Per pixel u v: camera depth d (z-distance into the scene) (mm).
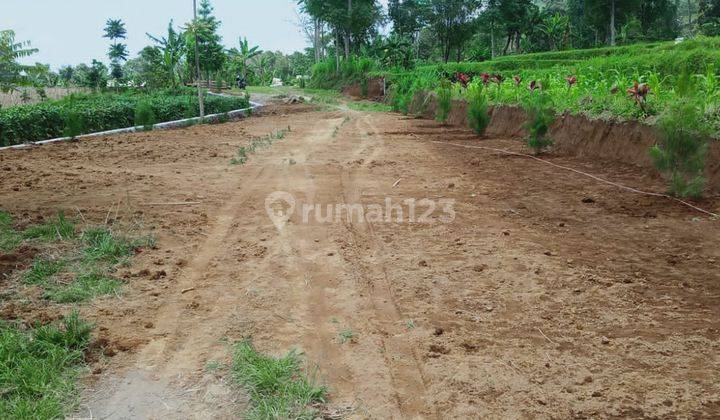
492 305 3896
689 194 6477
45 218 6117
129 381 2984
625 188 7223
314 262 4812
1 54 6270
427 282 4324
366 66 43500
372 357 3227
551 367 3082
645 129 8516
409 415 2689
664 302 3879
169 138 14289
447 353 3262
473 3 48781
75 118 14117
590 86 12484
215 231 5734
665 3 55062
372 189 7672
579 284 4219
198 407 2758
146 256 4945
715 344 3289
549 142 10180
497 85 16172
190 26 19422
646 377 2967
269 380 2922
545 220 5984
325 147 12102
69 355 3164
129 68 59219
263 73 76812
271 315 3793
